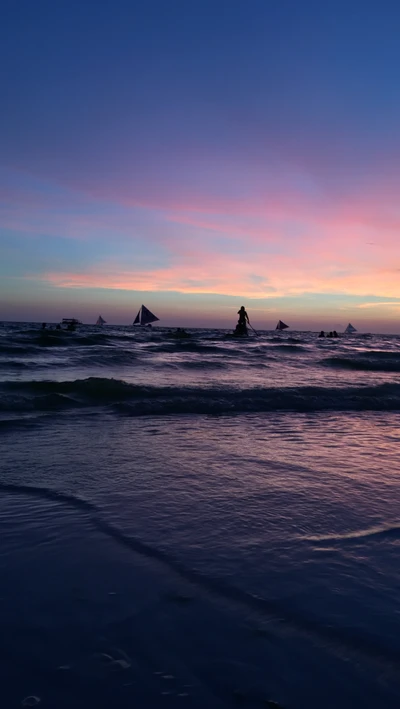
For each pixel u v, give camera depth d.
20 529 2.46
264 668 1.44
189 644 1.55
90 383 7.73
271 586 1.92
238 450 4.31
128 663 1.46
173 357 15.61
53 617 1.69
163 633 1.61
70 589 1.88
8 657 1.47
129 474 3.46
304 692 1.34
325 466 3.84
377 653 1.51
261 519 2.66
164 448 4.30
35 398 6.54
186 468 3.66
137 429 5.17
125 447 4.31
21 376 9.88
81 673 1.41
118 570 2.05
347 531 2.52
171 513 2.72
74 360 12.77
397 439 5.11
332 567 2.10
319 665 1.45
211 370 12.48
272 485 3.29
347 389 8.74
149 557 2.17
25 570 2.03
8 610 1.72
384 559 2.20
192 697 1.32
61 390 7.42
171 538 2.39
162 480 3.34
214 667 1.44
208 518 2.66
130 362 13.14
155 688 1.35
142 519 2.63
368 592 1.89
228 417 6.18
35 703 1.28
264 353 18.58
